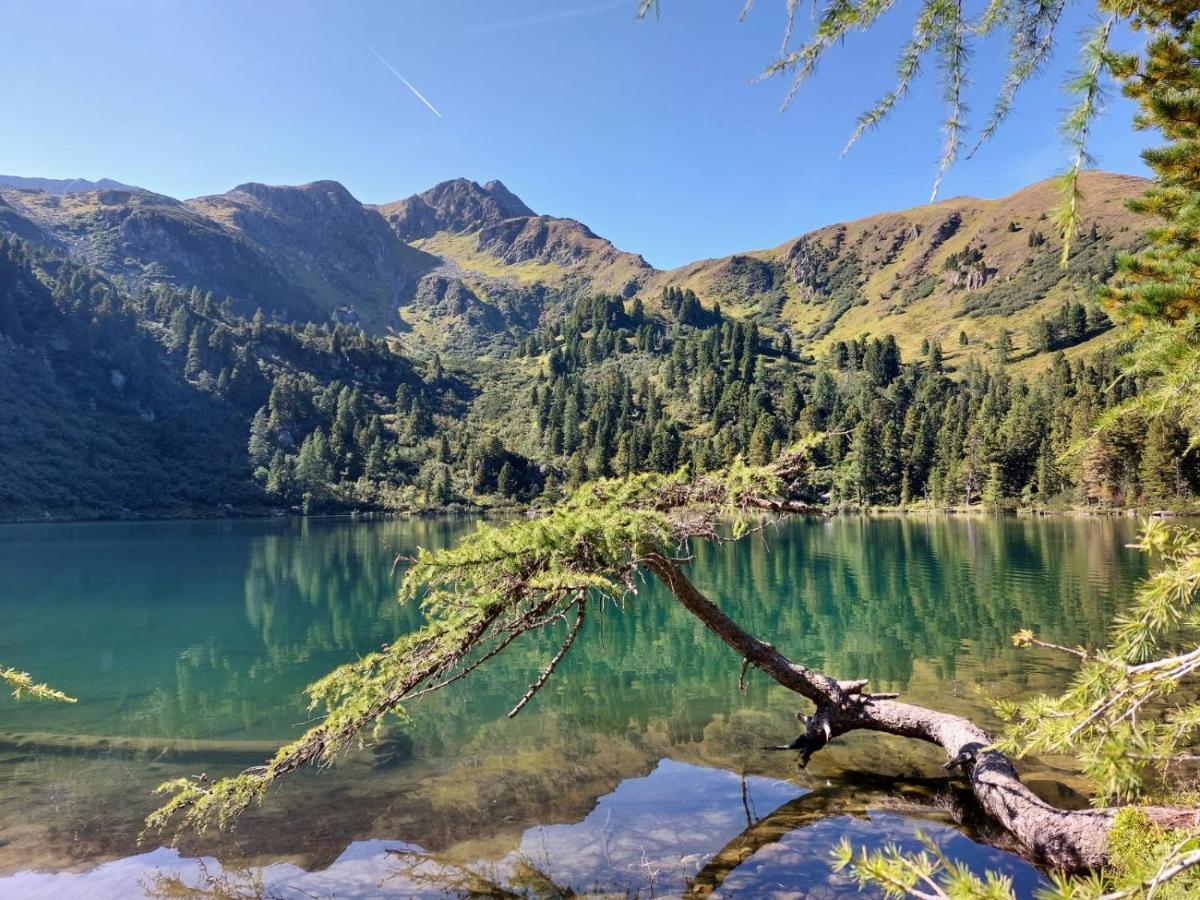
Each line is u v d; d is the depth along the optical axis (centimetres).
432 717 1323
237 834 820
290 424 16925
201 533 8856
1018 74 308
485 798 911
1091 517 7750
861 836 741
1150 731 223
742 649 956
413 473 15800
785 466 701
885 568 3791
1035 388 12900
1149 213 803
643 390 18838
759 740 1125
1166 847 193
